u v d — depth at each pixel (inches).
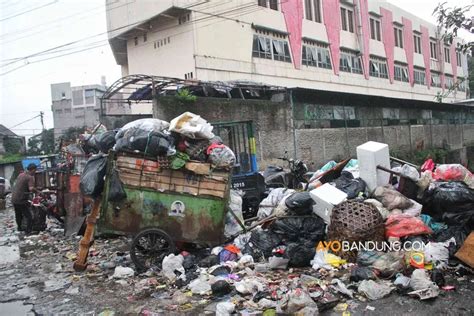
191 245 254.4
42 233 386.0
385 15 1450.5
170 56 871.1
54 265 267.9
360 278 189.3
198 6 817.5
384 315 161.9
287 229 236.5
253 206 345.7
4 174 1228.5
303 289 182.7
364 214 216.5
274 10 987.9
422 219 241.3
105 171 232.5
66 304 196.2
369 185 265.9
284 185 413.1
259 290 188.1
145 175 231.3
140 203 232.1
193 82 526.9
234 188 340.5
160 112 462.0
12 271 262.7
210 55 836.6
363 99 796.6
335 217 220.2
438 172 279.3
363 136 778.2
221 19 858.8
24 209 394.0
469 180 270.2
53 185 463.2
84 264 246.2
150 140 226.8
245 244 245.3
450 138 1116.5
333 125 719.1
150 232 231.6
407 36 1585.9
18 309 195.9
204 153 237.6
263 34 958.4
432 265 195.8
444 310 162.4
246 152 351.3
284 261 219.3
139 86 663.8
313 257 221.6
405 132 917.2
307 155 641.6
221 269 215.8
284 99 628.1
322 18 1149.7
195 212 235.0
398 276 187.9
